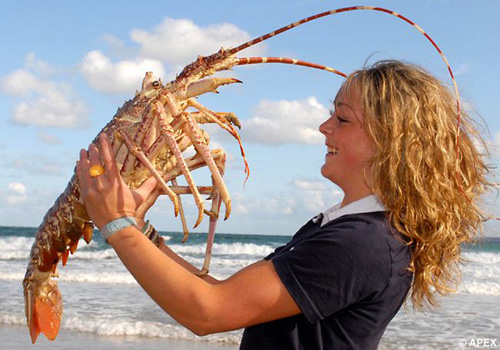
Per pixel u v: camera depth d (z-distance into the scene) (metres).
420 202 1.71
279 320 1.75
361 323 1.68
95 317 8.81
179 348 7.16
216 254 26.55
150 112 2.12
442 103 1.83
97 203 1.75
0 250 26.33
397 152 1.74
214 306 1.63
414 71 1.87
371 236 1.65
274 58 2.13
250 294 1.63
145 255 1.69
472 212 1.94
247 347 1.88
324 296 1.61
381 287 1.65
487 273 18.48
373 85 1.84
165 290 1.65
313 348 1.71
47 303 3.34
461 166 1.90
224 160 2.25
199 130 2.05
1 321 8.43
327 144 2.01
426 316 9.49
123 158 2.18
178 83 2.15
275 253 2.19
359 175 1.87
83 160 1.85
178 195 2.22
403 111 1.77
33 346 6.95
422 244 1.72
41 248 3.01
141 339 7.59
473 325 8.95
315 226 2.04
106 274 14.78
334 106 1.98
